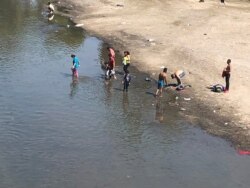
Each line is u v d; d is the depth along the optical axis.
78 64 45.09
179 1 78.12
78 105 38.06
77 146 31.34
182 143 32.16
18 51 51.66
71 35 59.62
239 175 28.31
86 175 27.95
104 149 31.11
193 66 46.62
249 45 53.16
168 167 29.12
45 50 52.62
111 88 42.28
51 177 27.58
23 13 72.31
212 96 39.69
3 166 28.52
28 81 42.84
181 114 36.75
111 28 62.72
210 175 28.30
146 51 52.38
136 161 29.75
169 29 60.94
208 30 59.84
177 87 41.44
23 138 32.06
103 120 35.47
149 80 44.22
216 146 31.75
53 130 33.44
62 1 81.44
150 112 37.19
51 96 39.66
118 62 49.50
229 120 35.31
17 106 37.19
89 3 78.12
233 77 43.03
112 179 27.64
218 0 81.31
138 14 69.75
